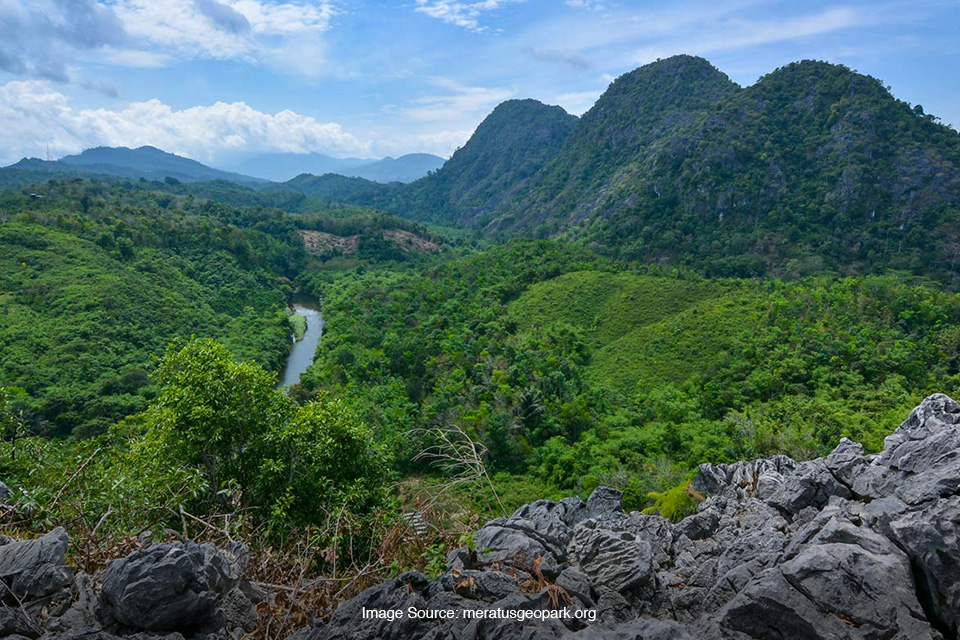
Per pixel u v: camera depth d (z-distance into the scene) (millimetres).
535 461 39156
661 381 56250
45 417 43250
